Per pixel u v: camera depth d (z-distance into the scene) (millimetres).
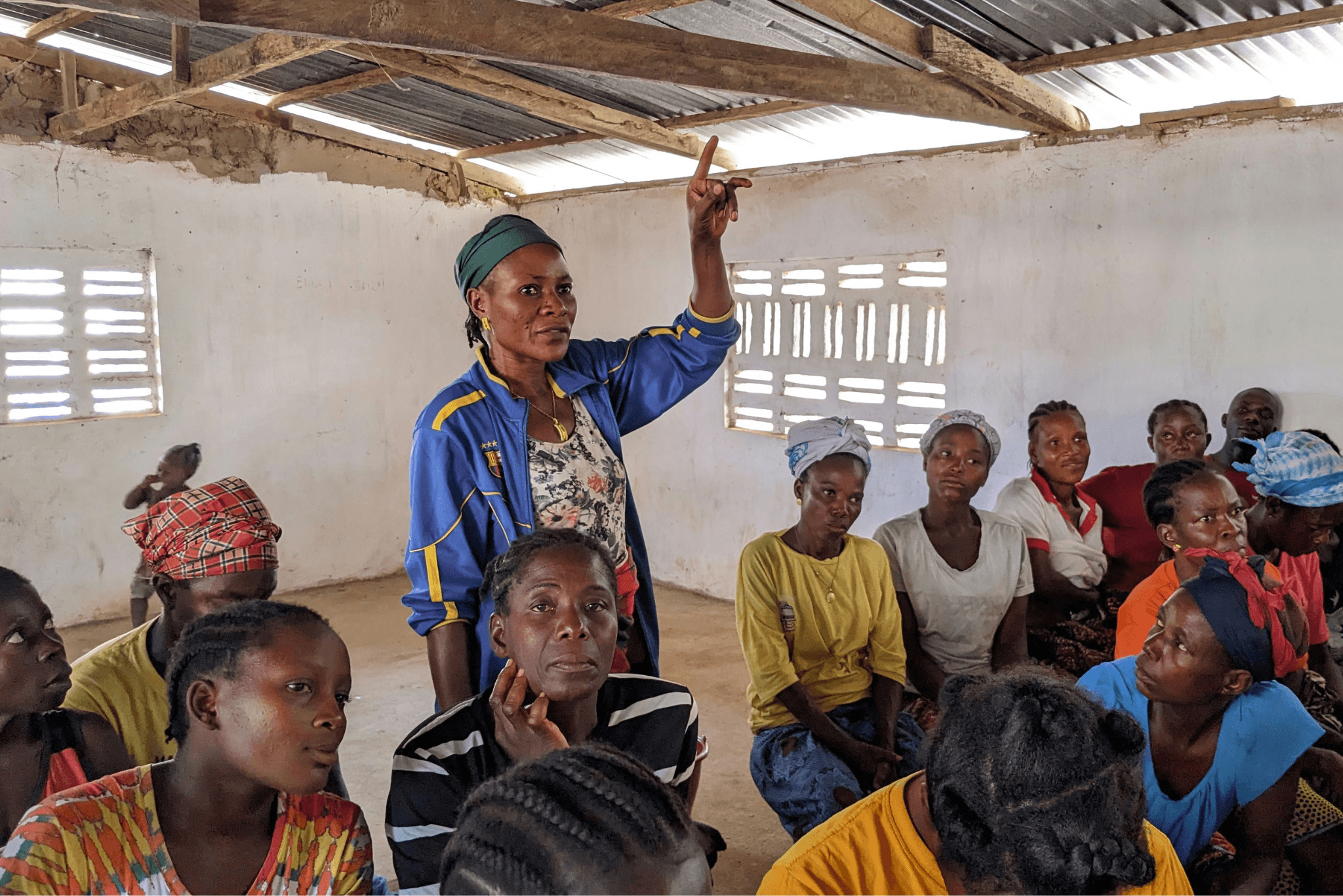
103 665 1744
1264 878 1747
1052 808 1029
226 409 6156
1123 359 4234
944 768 1124
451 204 7102
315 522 6602
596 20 2660
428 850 1487
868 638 2695
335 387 6637
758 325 5832
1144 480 3391
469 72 4527
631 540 2152
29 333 5449
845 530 2643
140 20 4922
